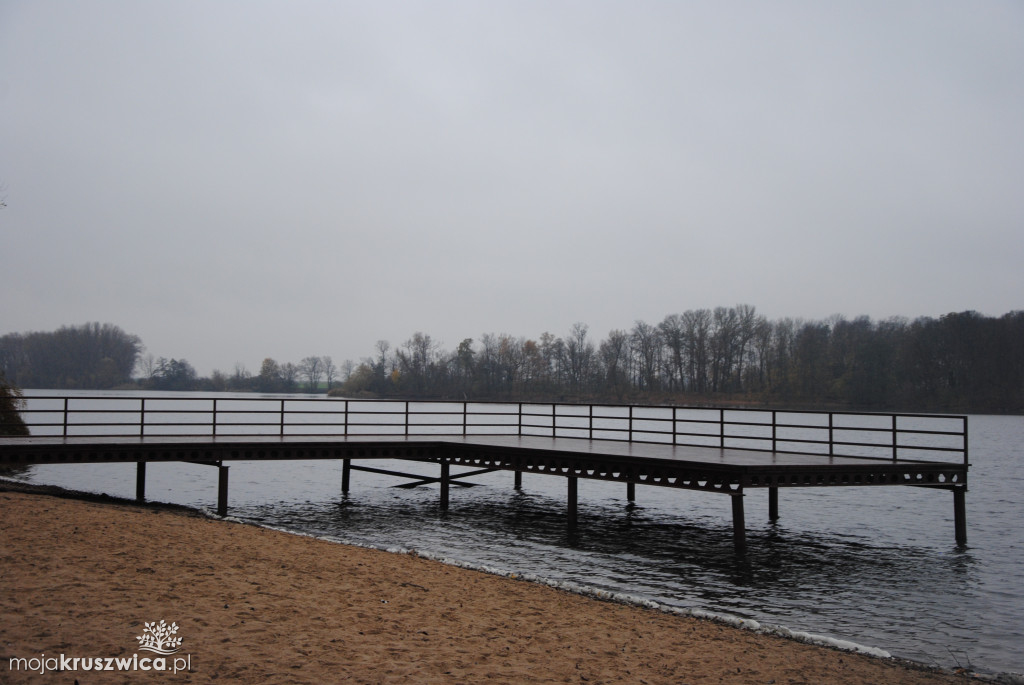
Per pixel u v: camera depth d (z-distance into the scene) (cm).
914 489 2705
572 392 9075
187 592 820
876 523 1984
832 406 8275
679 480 1580
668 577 1335
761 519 2019
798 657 852
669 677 720
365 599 892
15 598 731
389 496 2408
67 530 1086
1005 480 3053
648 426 5969
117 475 2900
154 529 1197
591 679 684
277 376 12612
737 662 800
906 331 8912
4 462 1630
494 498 2397
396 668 649
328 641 705
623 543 1642
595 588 1198
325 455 1922
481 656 716
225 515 1838
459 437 2297
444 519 1939
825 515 2111
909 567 1453
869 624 1077
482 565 1351
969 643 998
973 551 1617
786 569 1416
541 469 1844
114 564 907
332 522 1861
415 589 985
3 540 973
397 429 4791
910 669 855
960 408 7881
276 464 3559
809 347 8844
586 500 2370
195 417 6888
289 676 601
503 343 9269
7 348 12106
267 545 1182
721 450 1873
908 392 8244
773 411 1783
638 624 936
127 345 12562
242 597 826
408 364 9325
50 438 1903
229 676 587
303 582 940
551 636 827
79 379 11888
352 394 9406
